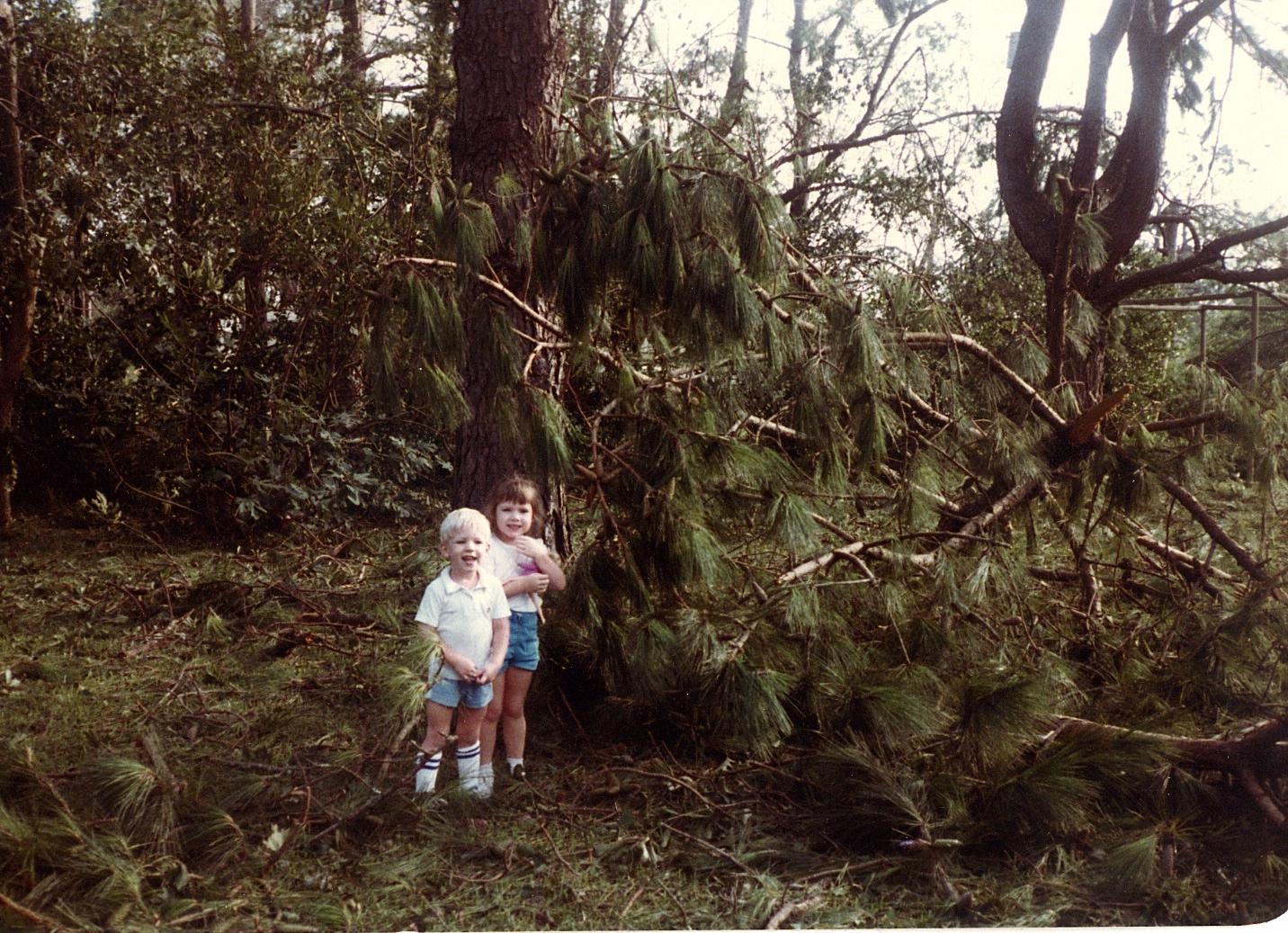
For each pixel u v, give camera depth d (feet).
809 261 13.23
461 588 10.38
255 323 24.31
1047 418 14.03
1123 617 14.67
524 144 13.29
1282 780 10.25
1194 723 11.61
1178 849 9.53
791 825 10.05
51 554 21.03
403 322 11.16
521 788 10.62
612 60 29.71
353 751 10.78
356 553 22.04
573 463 11.88
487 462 13.75
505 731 11.18
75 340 23.21
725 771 10.96
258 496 22.84
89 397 23.38
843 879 9.07
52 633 15.96
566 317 11.55
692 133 13.12
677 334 11.62
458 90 13.61
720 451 11.44
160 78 23.49
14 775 9.50
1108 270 19.69
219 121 24.35
